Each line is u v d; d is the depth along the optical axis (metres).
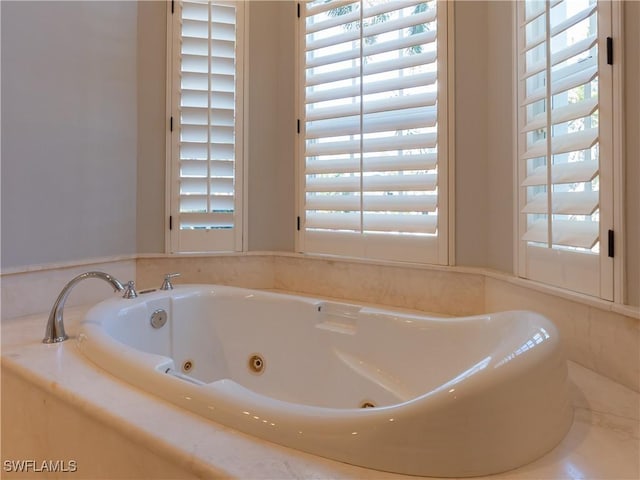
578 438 0.82
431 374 1.46
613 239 1.12
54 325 1.39
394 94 2.02
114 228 2.14
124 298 1.80
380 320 1.64
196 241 2.33
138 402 0.92
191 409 0.88
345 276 2.16
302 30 2.31
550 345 0.92
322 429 0.75
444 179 1.87
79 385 1.01
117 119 2.15
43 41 1.81
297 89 2.34
